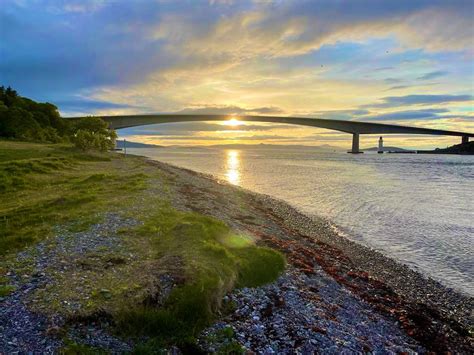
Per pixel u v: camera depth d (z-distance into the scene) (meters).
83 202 23.91
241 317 11.23
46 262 13.38
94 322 9.77
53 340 8.93
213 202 31.25
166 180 42.12
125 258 13.85
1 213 20.83
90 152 80.44
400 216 34.34
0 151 58.81
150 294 10.87
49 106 135.62
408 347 11.41
